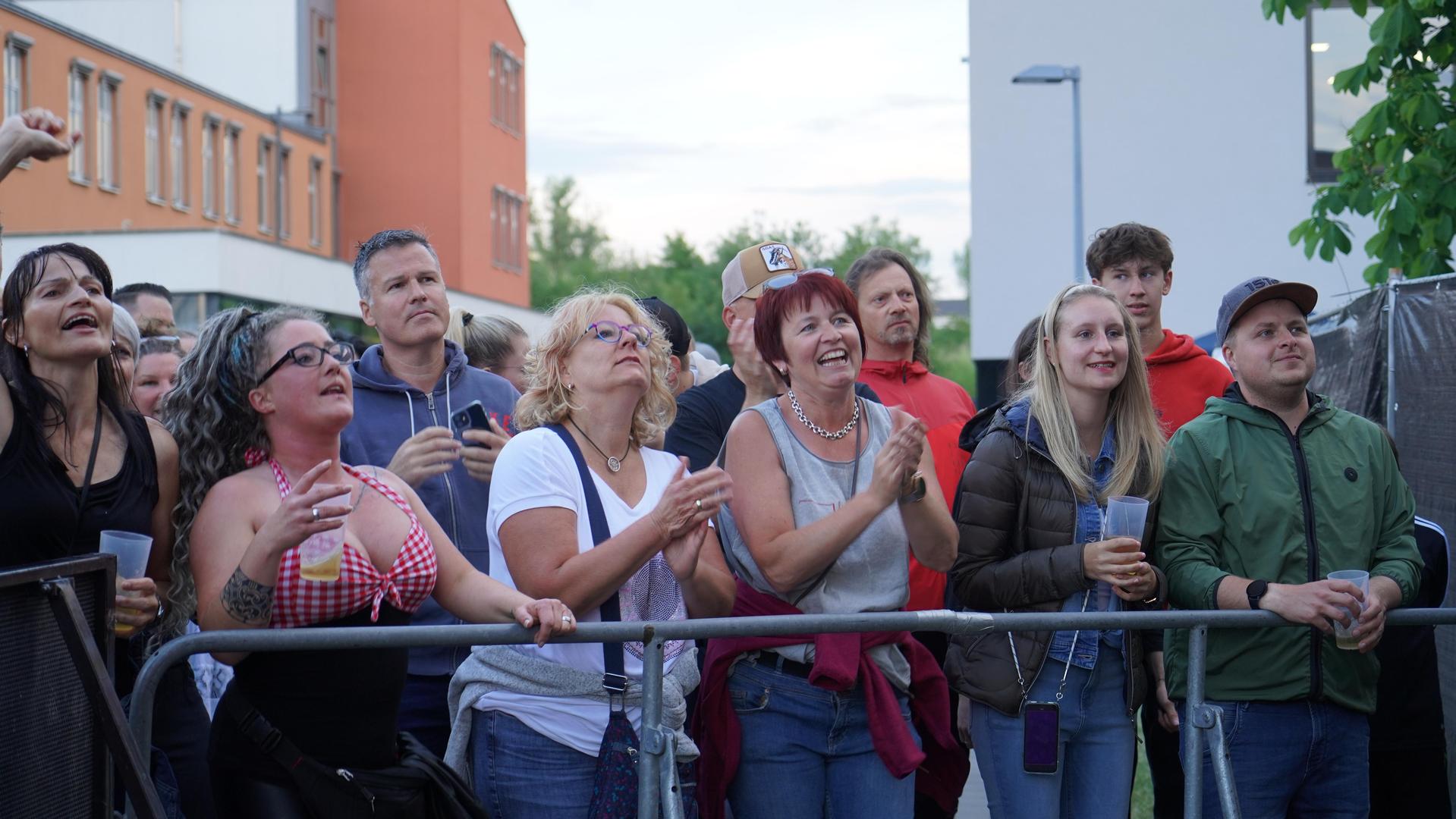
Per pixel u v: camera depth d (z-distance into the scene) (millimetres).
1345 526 3686
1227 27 13891
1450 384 4910
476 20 40250
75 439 3201
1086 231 14172
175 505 3336
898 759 3400
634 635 3113
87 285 3199
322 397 3201
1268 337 3738
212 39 36812
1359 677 3668
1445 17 7055
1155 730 4641
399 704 3174
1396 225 7145
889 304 4945
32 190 25188
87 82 26984
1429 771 4238
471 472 3982
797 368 3531
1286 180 13859
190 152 30875
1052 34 14109
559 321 3445
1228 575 3590
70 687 2764
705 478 3121
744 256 4566
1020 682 3557
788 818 3428
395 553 3219
